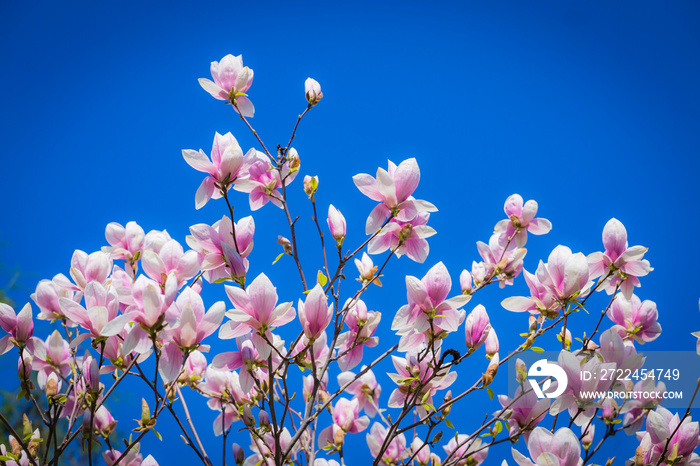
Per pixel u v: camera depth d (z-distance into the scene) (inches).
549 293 69.3
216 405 74.9
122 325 63.5
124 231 73.2
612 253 72.8
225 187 68.8
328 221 72.1
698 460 71.2
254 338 65.9
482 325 67.6
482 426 70.4
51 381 68.2
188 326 64.6
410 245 72.7
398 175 70.2
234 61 74.0
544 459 64.1
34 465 66.9
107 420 69.6
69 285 70.1
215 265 69.4
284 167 74.5
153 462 71.4
